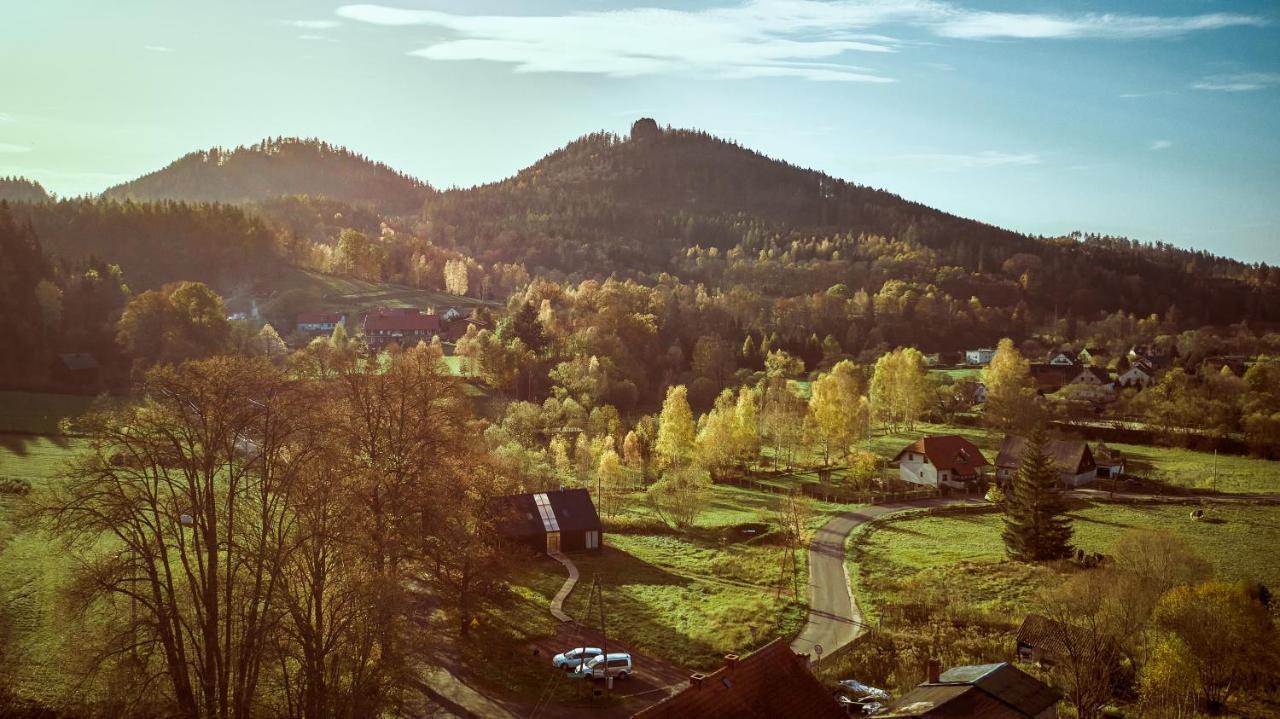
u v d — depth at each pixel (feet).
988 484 385.29
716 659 188.55
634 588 237.04
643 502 355.77
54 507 129.90
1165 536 222.07
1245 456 428.97
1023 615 216.33
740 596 231.30
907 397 495.41
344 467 149.79
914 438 479.41
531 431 435.53
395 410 179.01
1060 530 264.93
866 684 177.47
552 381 532.73
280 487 139.33
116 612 150.51
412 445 175.42
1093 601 191.21
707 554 277.44
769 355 639.76
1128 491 369.30
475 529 198.70
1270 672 177.17
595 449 382.83
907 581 244.22
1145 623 188.96
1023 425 471.62
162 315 479.00
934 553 277.64
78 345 472.03
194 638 142.31
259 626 134.21
